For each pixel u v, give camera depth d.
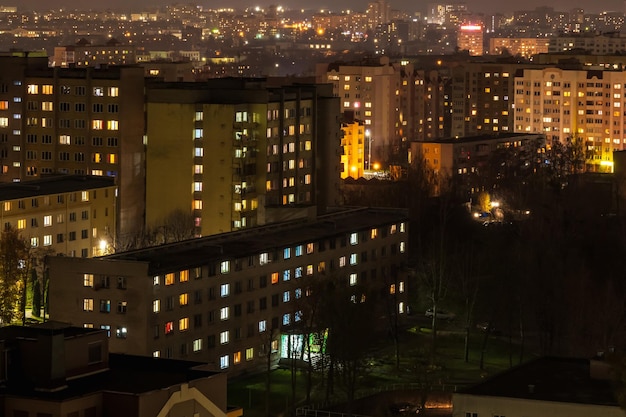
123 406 193.25
